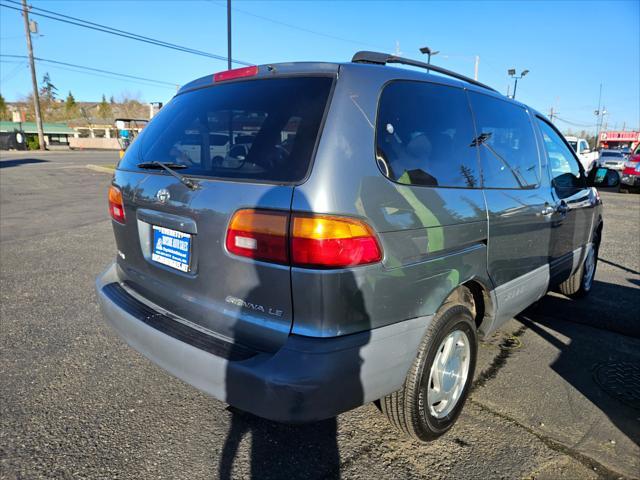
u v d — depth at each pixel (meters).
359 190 2.02
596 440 2.66
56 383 3.10
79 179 17.27
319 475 2.35
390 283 2.12
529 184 3.39
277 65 2.42
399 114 2.35
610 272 6.16
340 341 1.98
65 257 6.27
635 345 3.91
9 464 2.35
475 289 3.01
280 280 1.99
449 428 2.69
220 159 2.32
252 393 1.97
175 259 2.46
